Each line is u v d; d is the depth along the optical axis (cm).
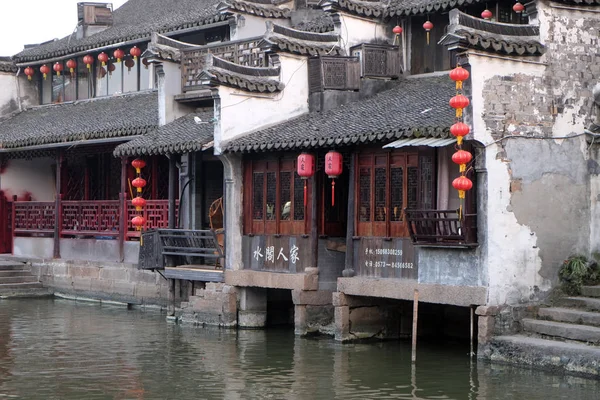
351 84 2444
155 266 2631
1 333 2381
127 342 2230
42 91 3669
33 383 1789
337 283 2195
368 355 2017
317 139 2145
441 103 2108
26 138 3206
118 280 2977
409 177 2055
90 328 2462
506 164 1886
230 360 1989
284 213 2342
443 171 1984
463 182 1817
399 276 2070
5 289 3206
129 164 3075
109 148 3092
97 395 1691
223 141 2370
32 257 3338
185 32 3091
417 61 2561
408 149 2056
